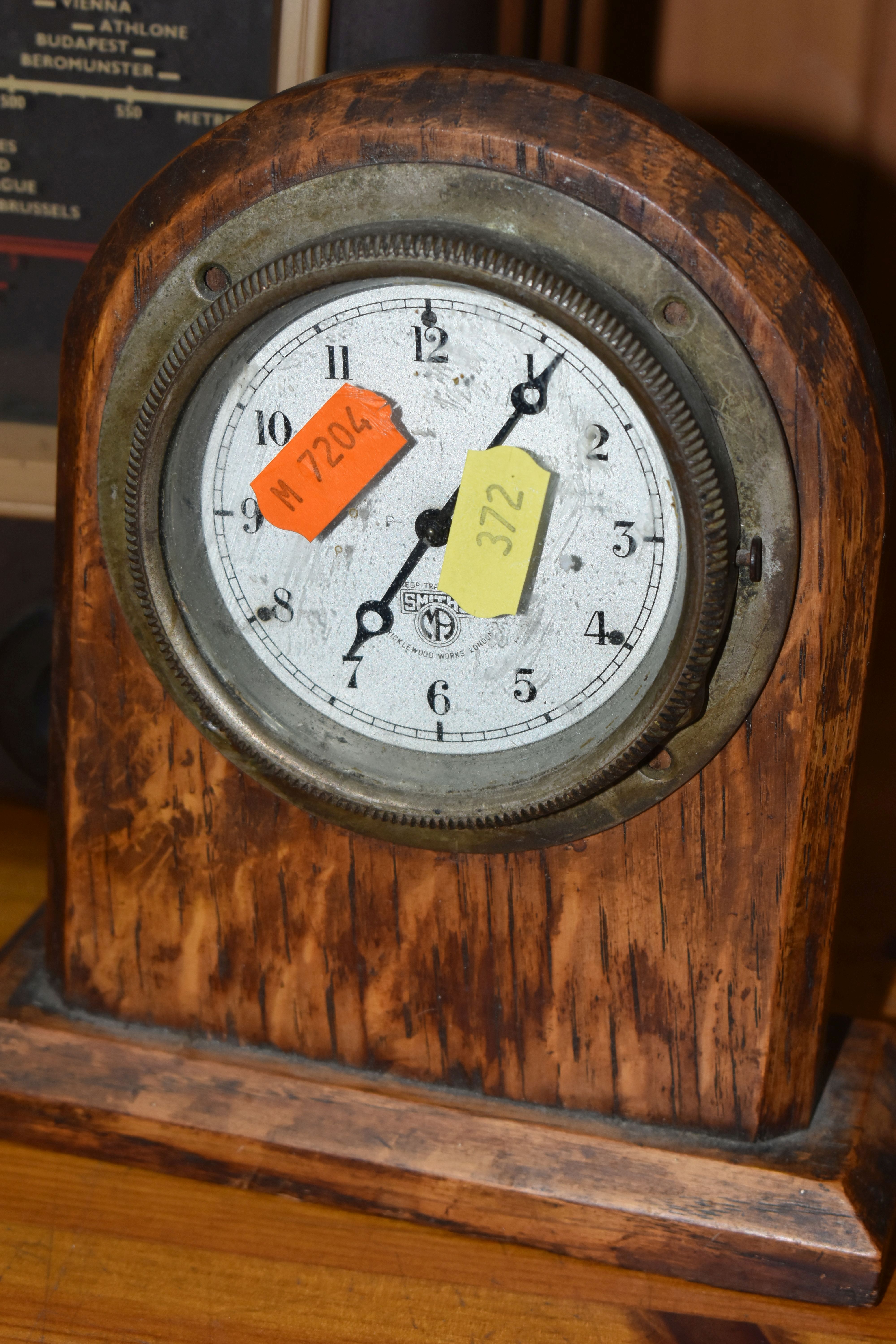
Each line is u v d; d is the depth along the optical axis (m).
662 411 0.34
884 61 0.49
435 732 0.36
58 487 0.37
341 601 0.36
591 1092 0.37
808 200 0.50
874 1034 0.40
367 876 0.37
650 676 0.35
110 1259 0.37
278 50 0.39
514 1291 0.36
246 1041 0.38
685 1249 0.36
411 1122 0.37
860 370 0.34
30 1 0.42
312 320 0.35
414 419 0.35
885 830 0.48
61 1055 0.39
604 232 0.34
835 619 0.35
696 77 0.50
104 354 0.36
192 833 0.38
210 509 0.36
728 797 0.35
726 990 0.36
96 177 0.43
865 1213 0.36
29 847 0.46
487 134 0.34
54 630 0.38
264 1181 0.38
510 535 0.35
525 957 0.37
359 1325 0.36
